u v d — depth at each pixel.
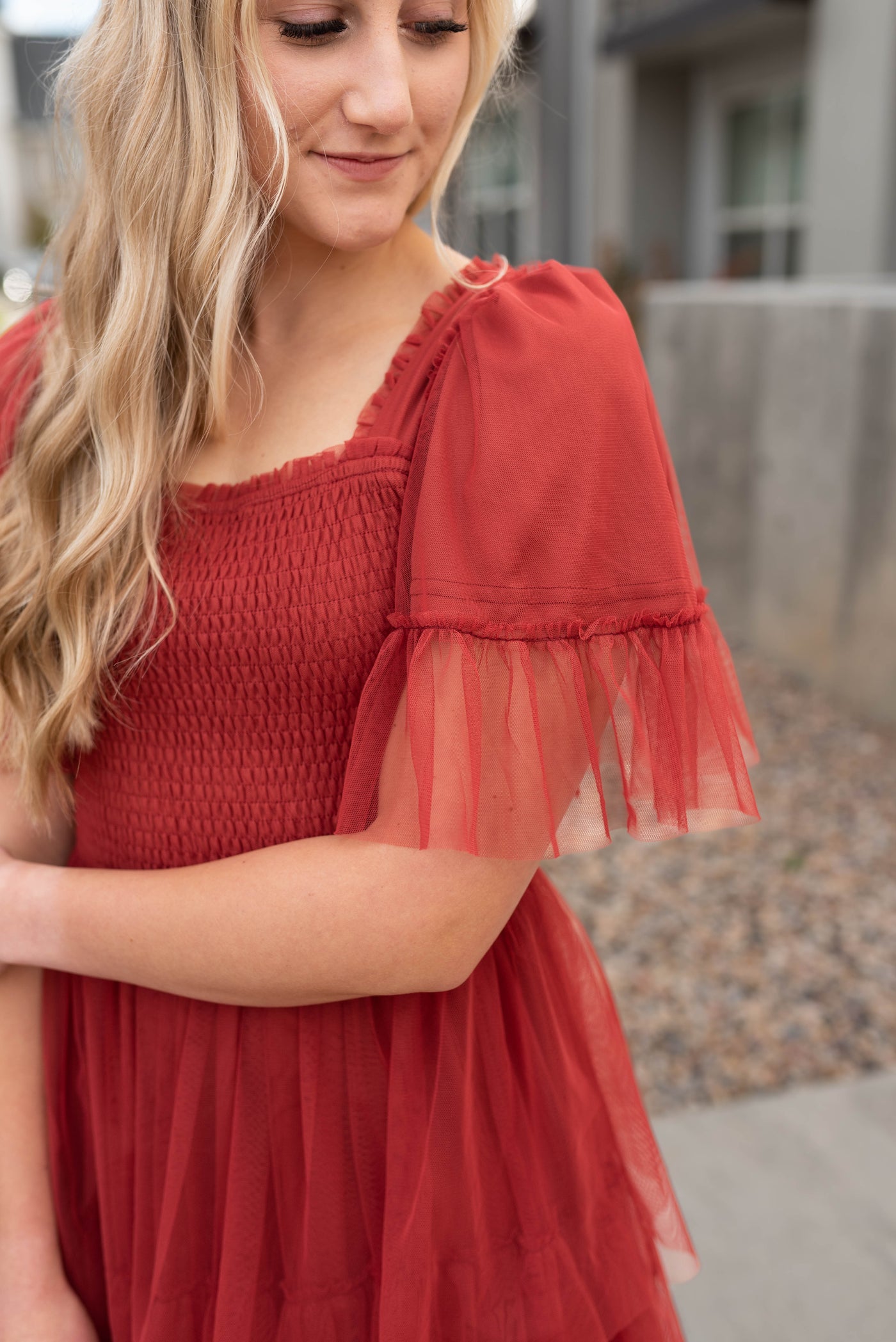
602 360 0.81
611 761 0.84
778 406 4.74
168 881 0.86
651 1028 2.70
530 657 0.78
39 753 0.96
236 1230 0.92
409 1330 0.86
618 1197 1.05
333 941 0.80
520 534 0.78
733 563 5.23
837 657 4.54
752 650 5.13
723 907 3.21
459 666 0.77
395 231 0.86
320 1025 0.91
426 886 0.79
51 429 0.95
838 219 6.84
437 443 0.81
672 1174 2.09
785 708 4.52
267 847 0.85
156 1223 0.97
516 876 0.82
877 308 4.09
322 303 0.93
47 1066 1.06
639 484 0.81
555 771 0.79
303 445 0.92
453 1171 0.90
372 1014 0.91
